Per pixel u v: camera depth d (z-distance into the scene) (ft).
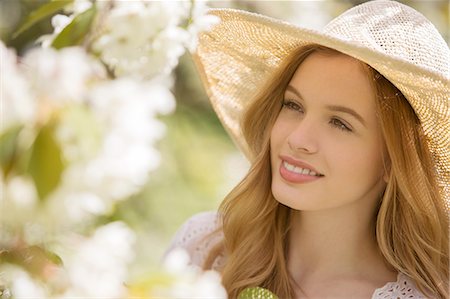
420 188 6.92
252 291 6.70
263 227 7.57
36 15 3.86
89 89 2.84
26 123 2.81
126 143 2.81
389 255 7.07
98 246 3.14
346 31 6.72
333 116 6.54
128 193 2.96
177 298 3.22
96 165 2.80
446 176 7.20
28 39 14.43
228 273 7.50
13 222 2.92
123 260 3.17
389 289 7.04
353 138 6.56
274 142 6.84
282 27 6.39
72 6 3.83
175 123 14.05
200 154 13.98
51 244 3.24
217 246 8.08
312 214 7.25
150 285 3.22
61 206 2.81
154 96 2.85
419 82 6.17
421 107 6.59
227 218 7.72
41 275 3.18
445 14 16.70
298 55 6.93
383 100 6.55
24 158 2.80
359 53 6.03
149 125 2.83
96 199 2.88
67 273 3.14
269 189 7.57
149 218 12.82
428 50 6.70
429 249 7.06
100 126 2.79
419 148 6.91
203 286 3.25
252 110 7.52
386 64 6.01
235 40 7.34
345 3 15.15
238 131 8.44
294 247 7.61
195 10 3.67
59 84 2.76
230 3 13.20
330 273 7.34
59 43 3.53
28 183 2.82
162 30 3.41
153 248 12.57
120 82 2.86
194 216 8.58
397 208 7.10
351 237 7.26
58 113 2.79
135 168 2.84
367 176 6.73
